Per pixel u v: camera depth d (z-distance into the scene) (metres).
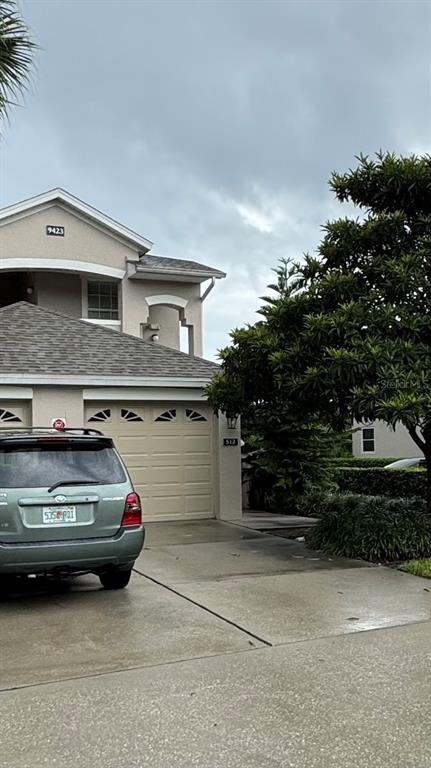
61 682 5.05
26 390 12.31
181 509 13.52
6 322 13.98
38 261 18.05
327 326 9.39
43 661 5.48
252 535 11.68
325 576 8.46
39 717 4.46
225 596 7.48
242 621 6.54
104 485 7.32
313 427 14.98
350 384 9.11
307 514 14.57
